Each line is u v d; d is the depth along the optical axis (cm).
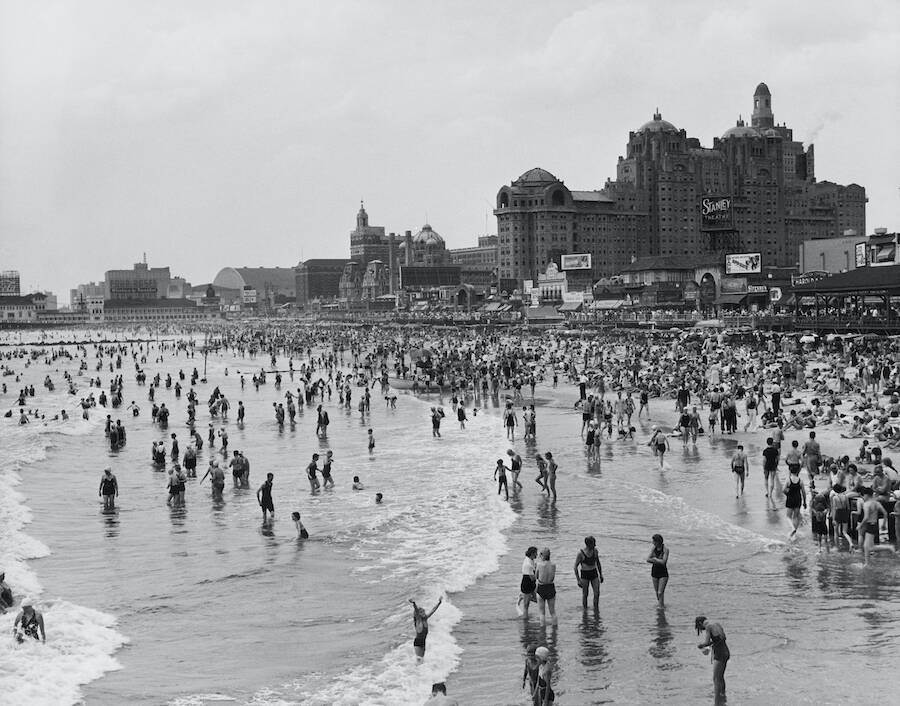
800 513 3753
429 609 2912
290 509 4616
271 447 6981
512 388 10650
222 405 9075
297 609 3003
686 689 2258
